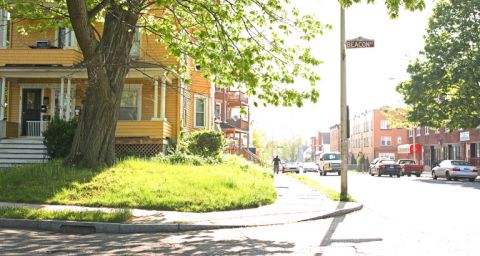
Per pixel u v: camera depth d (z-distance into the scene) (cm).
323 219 1195
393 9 1018
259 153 8394
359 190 2173
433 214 1262
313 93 1385
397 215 1250
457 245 820
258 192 1520
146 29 1681
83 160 1609
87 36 1346
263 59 1389
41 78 2572
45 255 760
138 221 1066
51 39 2580
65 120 2228
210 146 2523
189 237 943
